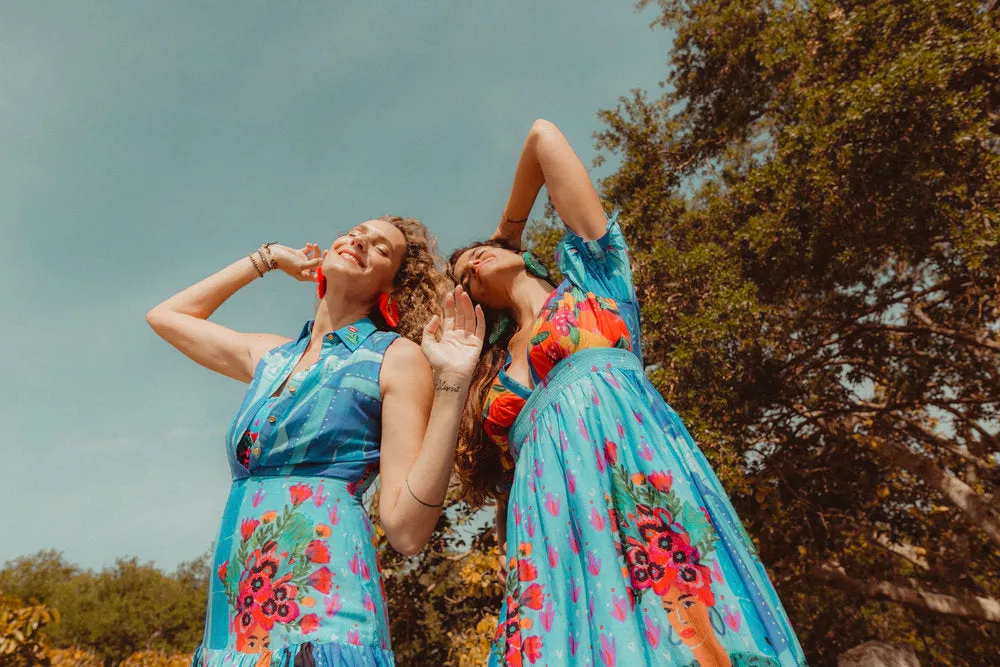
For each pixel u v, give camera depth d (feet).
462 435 9.04
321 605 5.83
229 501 6.66
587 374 7.24
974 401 35.42
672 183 37.60
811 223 29.22
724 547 6.07
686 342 28.78
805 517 35.27
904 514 41.11
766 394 33.06
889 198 26.48
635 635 5.60
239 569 6.10
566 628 5.96
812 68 29.73
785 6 32.45
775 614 5.79
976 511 32.81
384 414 6.97
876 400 38.83
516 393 8.23
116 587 161.17
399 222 9.50
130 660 45.55
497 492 9.26
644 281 31.76
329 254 8.18
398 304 8.94
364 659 5.76
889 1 27.58
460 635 30.94
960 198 25.11
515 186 9.30
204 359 8.59
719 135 37.63
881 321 34.81
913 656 26.18
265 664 5.58
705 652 5.50
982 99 26.45
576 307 7.78
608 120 37.93
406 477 6.51
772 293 31.83
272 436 6.63
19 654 26.89
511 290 9.15
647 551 6.07
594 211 8.26
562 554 6.31
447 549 33.01
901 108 25.27
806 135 28.43
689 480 6.48
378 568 6.64
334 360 7.20
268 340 8.45
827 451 38.19
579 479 6.53
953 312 34.45
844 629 44.80
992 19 26.09
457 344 6.61
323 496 6.40
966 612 35.81
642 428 6.72
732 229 32.86
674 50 38.91
